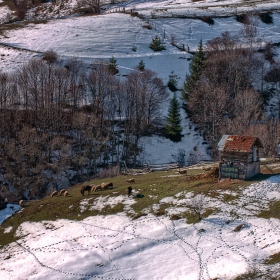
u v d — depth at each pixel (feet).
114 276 123.13
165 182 181.16
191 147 297.94
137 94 306.14
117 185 189.37
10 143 260.21
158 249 133.49
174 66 375.04
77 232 150.00
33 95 311.68
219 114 285.23
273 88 343.46
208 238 135.64
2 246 154.10
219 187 162.50
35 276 124.88
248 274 115.14
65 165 254.68
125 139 295.28
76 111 311.06
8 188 242.78
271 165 191.72
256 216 142.72
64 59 368.07
